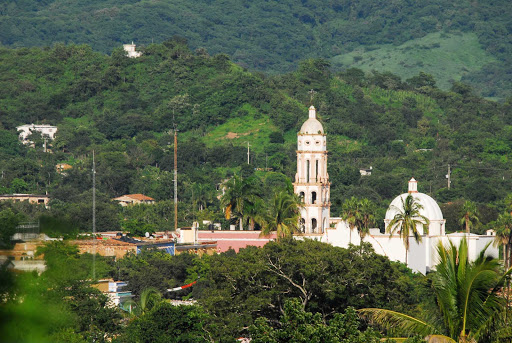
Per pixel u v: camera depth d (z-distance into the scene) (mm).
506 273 177625
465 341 178875
